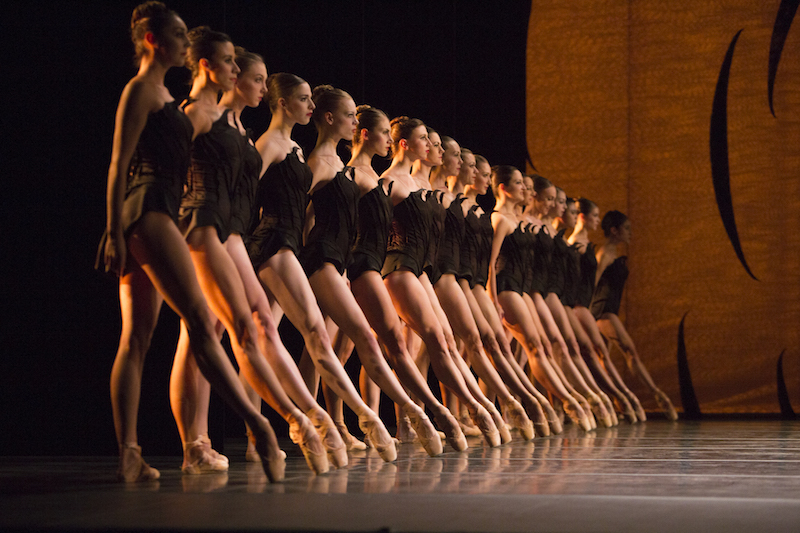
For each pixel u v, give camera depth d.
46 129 12.14
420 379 12.06
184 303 8.20
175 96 12.09
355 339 11.19
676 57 27.03
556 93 27.30
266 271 10.41
